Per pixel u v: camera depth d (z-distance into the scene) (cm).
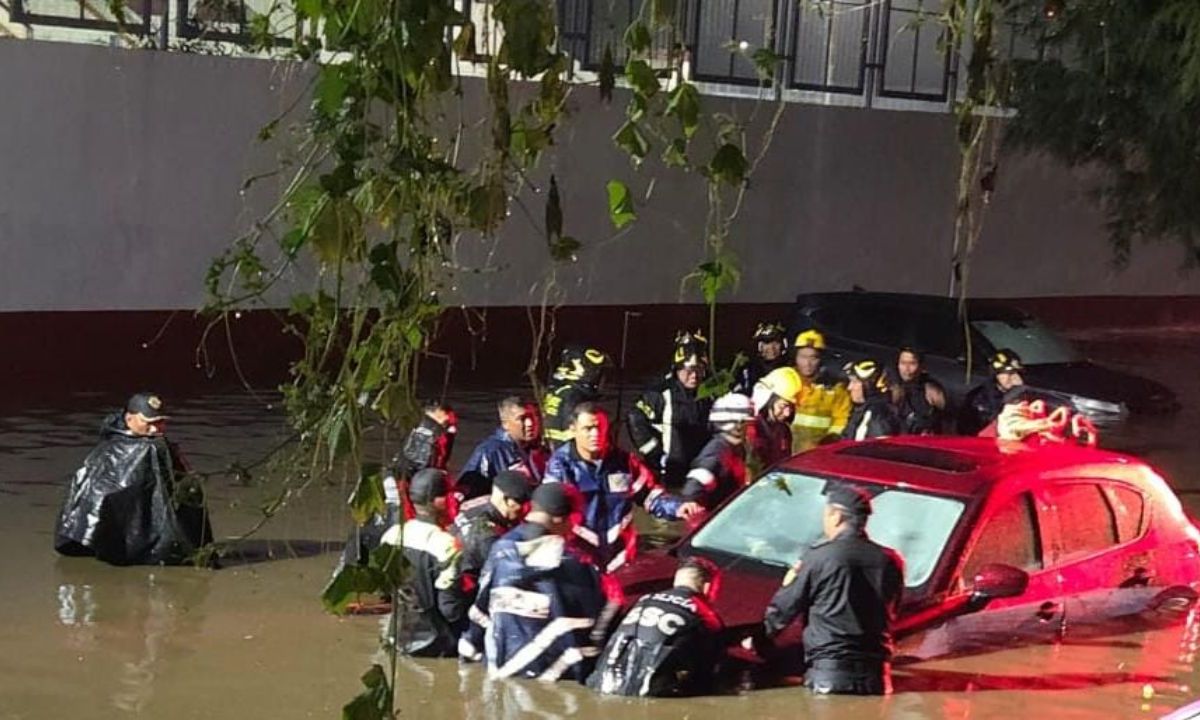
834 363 1725
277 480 1022
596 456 878
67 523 990
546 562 755
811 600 739
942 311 1745
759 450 1071
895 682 747
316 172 342
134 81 1695
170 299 1741
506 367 1939
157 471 988
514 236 1930
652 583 796
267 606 909
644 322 2106
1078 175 2631
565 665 751
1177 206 1650
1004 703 734
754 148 2173
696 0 2000
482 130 342
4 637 836
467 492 962
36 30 1662
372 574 289
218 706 743
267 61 1759
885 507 818
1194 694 764
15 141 1631
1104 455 895
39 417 1488
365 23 267
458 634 794
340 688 771
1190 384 2227
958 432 1308
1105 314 2752
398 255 300
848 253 2331
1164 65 1466
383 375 278
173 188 1728
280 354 1794
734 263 340
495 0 294
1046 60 1661
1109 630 844
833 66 2291
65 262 1672
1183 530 898
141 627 863
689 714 712
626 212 309
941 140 2406
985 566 795
